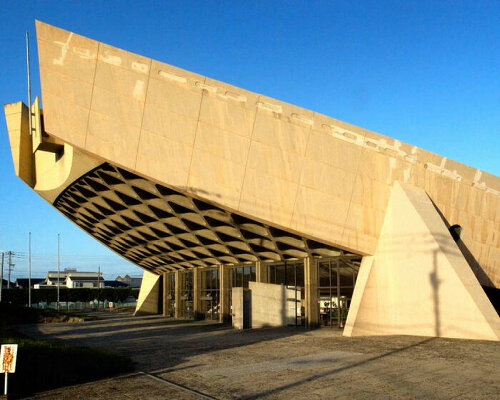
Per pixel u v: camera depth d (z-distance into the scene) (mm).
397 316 18484
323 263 23688
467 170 22016
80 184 23828
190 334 21406
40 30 16891
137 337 20141
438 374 9984
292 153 18422
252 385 9211
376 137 19656
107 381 9812
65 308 67875
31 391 8891
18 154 27562
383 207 19812
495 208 23406
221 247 27000
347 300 22312
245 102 17984
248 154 17938
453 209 21672
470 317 16578
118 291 72375
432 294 17688
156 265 40281
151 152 17203
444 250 17828
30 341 10789
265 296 25531
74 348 10719
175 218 24094
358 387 8828
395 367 10938
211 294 32656
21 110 27516
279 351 14344
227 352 14344
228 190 17688
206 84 17719
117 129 17109
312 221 18609
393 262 18984
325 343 16125
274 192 18188
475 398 7828
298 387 8930
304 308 24203
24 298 65062
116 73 17219
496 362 11430
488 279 24016
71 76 17031
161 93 17375
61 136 16891
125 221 27969
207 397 8250
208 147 17594
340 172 19062
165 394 8547
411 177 20406
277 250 24000
